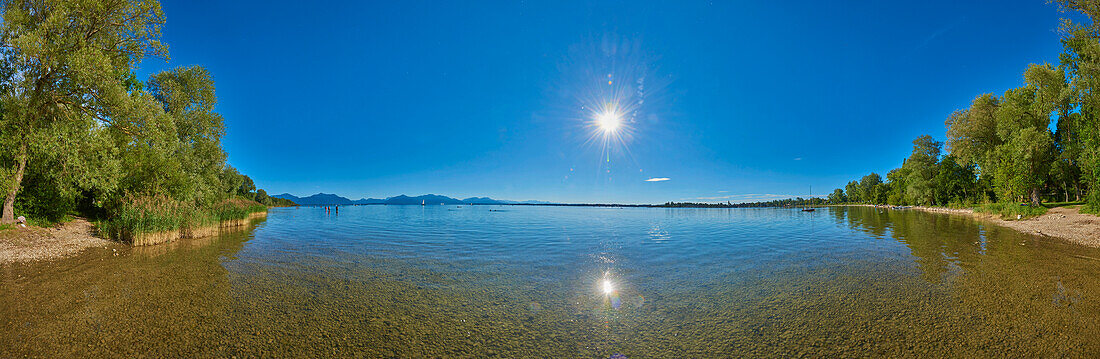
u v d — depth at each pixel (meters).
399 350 6.10
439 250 18.22
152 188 22.56
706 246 19.72
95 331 6.71
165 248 17.62
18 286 10.00
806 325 7.22
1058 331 6.58
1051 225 24.88
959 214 48.69
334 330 6.99
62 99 17.52
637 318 7.84
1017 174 39.19
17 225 16.91
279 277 11.67
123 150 21.20
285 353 5.89
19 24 16.58
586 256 16.34
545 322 7.62
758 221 43.66
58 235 17.48
